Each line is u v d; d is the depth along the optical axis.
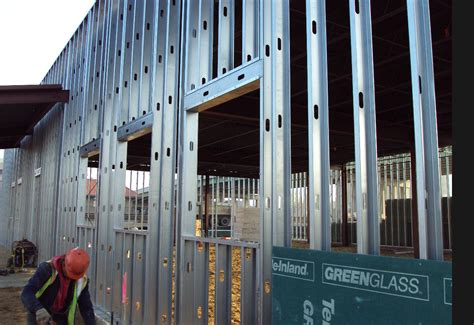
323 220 3.20
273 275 3.23
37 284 3.17
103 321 6.26
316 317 2.85
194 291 4.52
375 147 2.94
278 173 3.44
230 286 3.98
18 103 10.05
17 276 10.70
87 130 8.62
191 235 4.80
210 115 9.48
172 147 5.54
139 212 14.56
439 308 2.21
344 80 8.65
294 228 20.20
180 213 4.89
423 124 2.65
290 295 3.06
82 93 9.24
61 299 3.28
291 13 6.95
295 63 8.33
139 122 6.12
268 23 3.67
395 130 11.52
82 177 8.87
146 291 5.41
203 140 13.41
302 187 19.97
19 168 16.66
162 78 5.80
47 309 3.30
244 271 3.64
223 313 3.99
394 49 7.67
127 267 6.10
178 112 5.54
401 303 2.37
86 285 3.45
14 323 6.79
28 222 14.15
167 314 5.20
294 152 14.91
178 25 5.68
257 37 3.93
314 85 3.32
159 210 5.48
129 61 6.96
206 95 4.54
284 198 3.44
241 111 9.63
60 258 3.29
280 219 3.42
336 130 10.52
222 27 4.40
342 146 13.67
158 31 5.89
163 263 5.32
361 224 2.87
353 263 2.64
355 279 2.62
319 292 2.84
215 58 7.67
